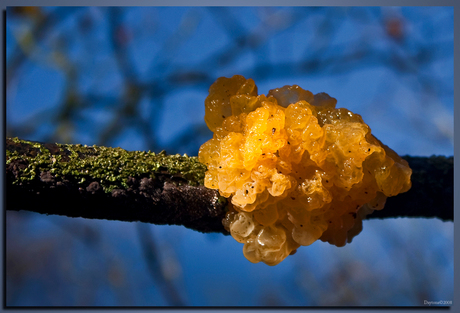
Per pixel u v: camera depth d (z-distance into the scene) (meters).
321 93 0.31
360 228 0.32
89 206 0.30
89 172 0.30
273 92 0.31
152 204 0.30
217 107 0.30
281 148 0.30
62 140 0.42
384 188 0.30
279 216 0.30
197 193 0.30
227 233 0.31
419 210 0.33
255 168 0.30
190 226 0.31
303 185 0.30
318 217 0.30
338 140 0.30
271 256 0.30
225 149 0.30
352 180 0.30
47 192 0.30
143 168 0.30
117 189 0.30
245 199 0.30
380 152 0.30
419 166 0.33
